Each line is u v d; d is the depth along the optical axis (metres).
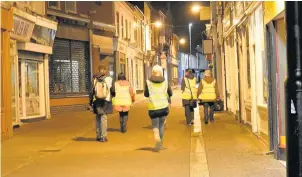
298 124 3.75
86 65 22.81
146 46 41.47
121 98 12.77
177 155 9.08
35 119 17.30
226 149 9.44
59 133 13.17
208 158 8.56
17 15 14.55
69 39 21.50
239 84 13.77
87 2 23.25
